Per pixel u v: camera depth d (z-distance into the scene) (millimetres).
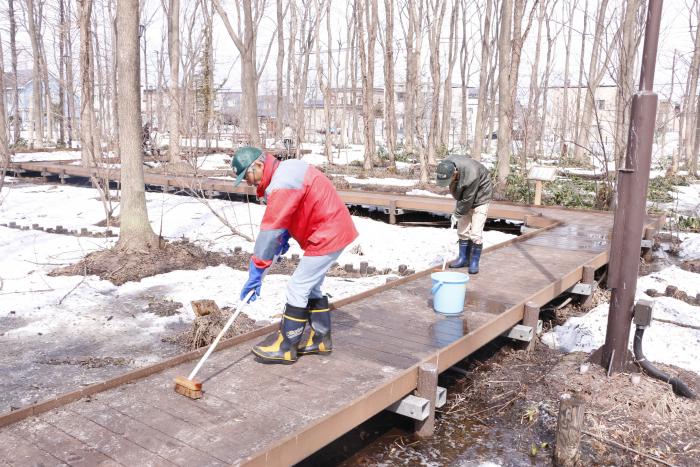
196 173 11445
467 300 5820
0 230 10750
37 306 6777
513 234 11812
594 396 4531
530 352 5809
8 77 17812
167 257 8797
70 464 2865
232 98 44406
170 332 6082
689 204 16078
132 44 8422
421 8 26766
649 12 4254
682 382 4613
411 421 4500
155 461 2910
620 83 12742
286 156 22297
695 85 24312
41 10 26672
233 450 3027
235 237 10625
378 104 46188
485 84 26328
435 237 10828
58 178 19797
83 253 9125
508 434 4328
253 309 6625
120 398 3580
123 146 8688
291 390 3744
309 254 3918
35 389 4738
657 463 3855
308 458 3977
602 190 13344
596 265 7594
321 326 4293
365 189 16969
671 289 7578
